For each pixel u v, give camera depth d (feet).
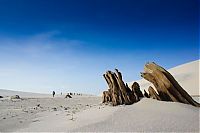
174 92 70.44
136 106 64.44
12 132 60.18
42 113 93.45
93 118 62.49
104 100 103.91
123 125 52.29
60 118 72.84
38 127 62.64
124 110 62.18
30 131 58.23
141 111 60.18
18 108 113.60
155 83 73.26
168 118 54.34
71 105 131.44
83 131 50.93
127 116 57.77
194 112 58.23
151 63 75.00
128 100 86.07
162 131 47.50
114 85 89.51
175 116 55.42
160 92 72.49
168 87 70.59
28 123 71.67
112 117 58.23
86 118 64.54
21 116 86.48
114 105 86.07
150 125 51.01
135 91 92.58
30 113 94.63
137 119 55.36
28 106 124.77
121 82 89.30
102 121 56.18
